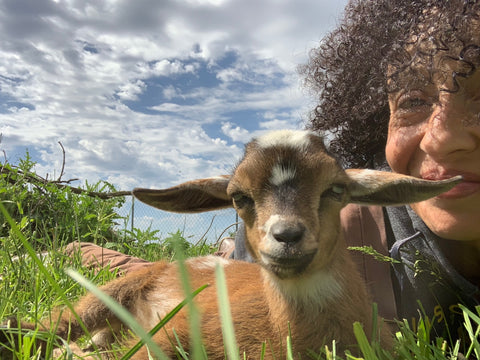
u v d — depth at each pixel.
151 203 0.31
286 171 0.26
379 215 0.36
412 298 0.34
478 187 0.26
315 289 0.28
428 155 0.28
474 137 0.25
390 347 0.27
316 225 0.26
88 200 0.83
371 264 0.35
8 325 0.27
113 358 0.30
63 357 0.25
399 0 0.31
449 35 0.25
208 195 0.33
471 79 0.24
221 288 0.14
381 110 0.37
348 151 0.41
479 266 0.31
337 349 0.27
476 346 0.22
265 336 0.28
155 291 0.40
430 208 0.28
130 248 0.72
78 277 0.16
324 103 0.42
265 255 0.26
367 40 0.35
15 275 0.42
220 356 0.28
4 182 0.78
